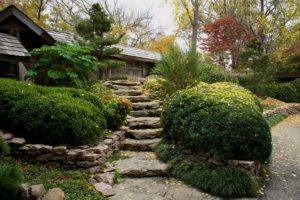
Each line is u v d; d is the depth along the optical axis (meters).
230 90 5.46
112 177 3.98
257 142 3.95
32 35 8.80
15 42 7.18
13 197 2.64
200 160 4.33
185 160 4.43
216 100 4.62
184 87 7.70
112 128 5.51
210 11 21.73
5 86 4.82
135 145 5.34
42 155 4.19
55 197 2.93
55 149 4.17
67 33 10.46
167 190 3.80
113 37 8.97
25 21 7.93
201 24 21.80
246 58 12.83
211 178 3.82
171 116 5.08
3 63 7.73
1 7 15.73
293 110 12.98
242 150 3.90
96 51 8.80
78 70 6.73
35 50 6.46
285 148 6.27
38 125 4.36
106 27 9.10
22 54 6.82
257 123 4.03
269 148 4.07
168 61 7.82
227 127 4.01
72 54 6.42
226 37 17.38
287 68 16.23
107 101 5.75
